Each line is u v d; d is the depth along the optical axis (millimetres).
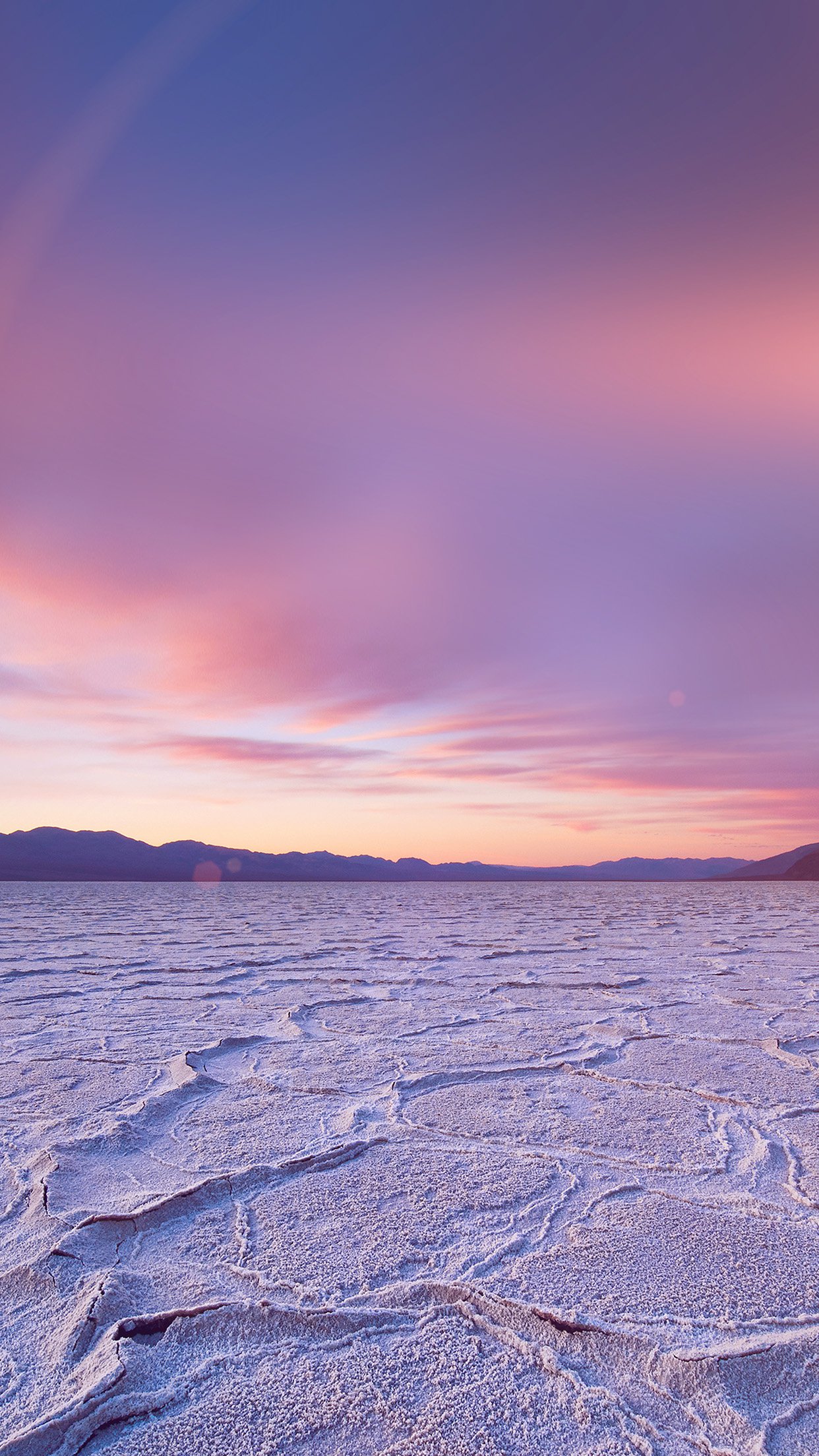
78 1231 1887
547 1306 1556
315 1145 2537
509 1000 5262
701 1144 2512
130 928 11922
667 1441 1202
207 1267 1747
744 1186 2176
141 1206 2047
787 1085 3172
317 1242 1859
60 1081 3268
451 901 22375
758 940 9281
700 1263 1739
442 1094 3105
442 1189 2176
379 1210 2039
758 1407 1284
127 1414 1265
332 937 10156
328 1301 1589
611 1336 1445
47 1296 1632
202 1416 1262
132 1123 2723
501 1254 1789
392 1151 2482
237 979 6352
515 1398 1303
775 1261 1747
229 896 27750
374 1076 3371
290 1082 3275
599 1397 1306
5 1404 1297
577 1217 1992
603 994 5418
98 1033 4246
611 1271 1704
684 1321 1498
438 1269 1724
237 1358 1427
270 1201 2100
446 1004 5109
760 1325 1486
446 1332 1492
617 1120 2762
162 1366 1401
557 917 14453
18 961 7508
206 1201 2100
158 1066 3527
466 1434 1213
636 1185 2191
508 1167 2336
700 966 6910
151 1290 1649
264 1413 1269
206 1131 2680
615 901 21922
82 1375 1365
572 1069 3439
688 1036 4082
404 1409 1275
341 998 5367
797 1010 4789
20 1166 2350
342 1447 1188
